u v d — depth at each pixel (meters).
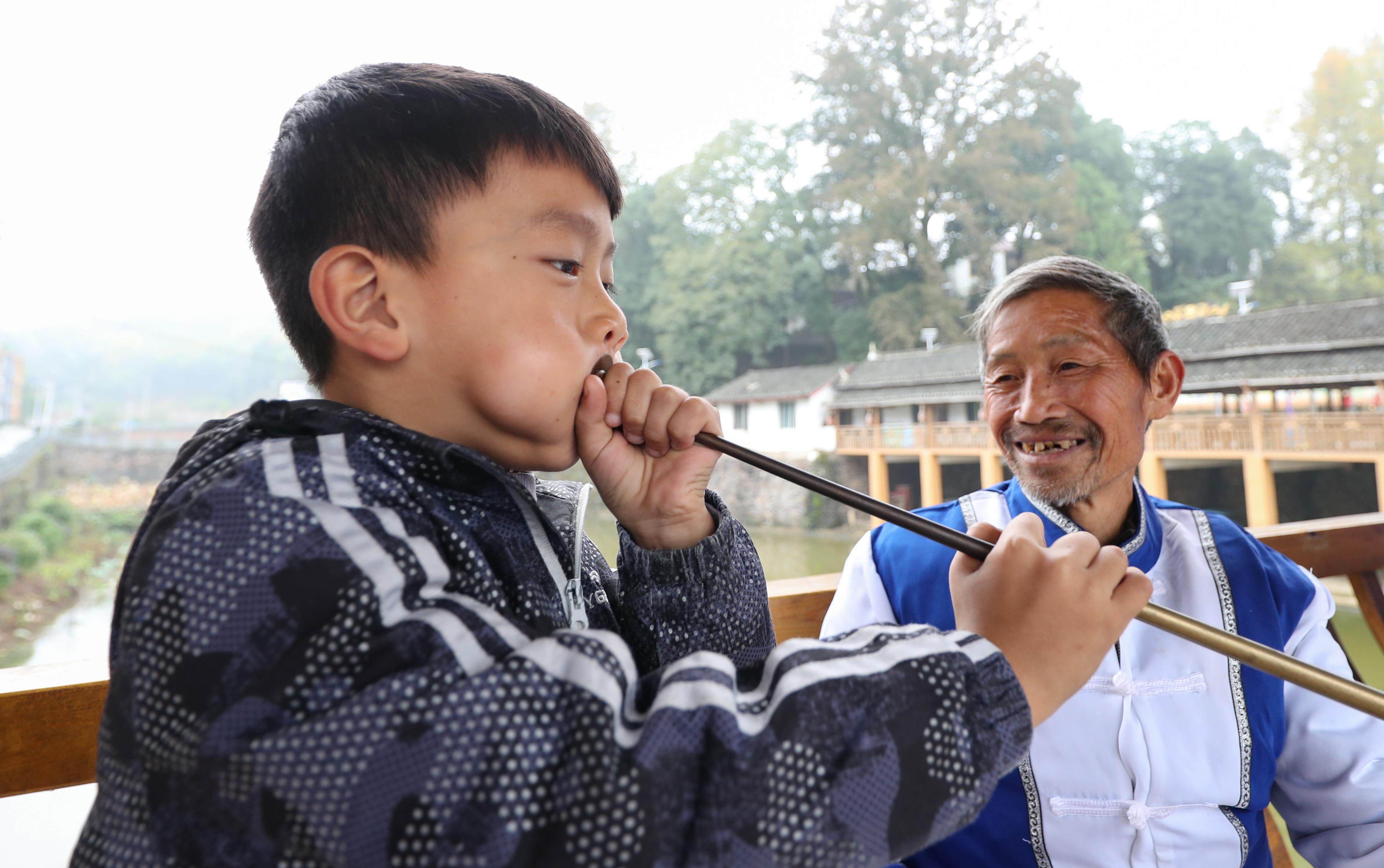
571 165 0.62
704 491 0.73
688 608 0.71
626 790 0.39
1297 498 14.06
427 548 0.48
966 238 18.86
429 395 0.60
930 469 14.44
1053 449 1.20
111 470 13.38
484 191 0.58
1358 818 1.10
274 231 0.64
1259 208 21.75
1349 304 13.45
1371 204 20.80
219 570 0.44
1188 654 1.11
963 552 0.59
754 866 0.39
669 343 18.31
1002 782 1.11
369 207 0.58
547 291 0.60
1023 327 1.21
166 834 0.42
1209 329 14.64
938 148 19.42
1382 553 1.78
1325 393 12.98
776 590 1.42
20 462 12.71
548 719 0.40
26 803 1.76
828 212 19.28
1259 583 1.14
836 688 0.44
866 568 1.29
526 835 0.38
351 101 0.61
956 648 0.49
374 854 0.38
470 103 0.60
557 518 0.77
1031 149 20.05
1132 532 1.22
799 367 18.06
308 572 0.44
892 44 19.69
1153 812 1.05
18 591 9.87
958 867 1.12
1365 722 1.10
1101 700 1.09
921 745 0.44
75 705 0.96
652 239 18.47
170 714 0.43
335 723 0.39
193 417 14.95
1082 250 19.34
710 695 0.43
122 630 0.48
